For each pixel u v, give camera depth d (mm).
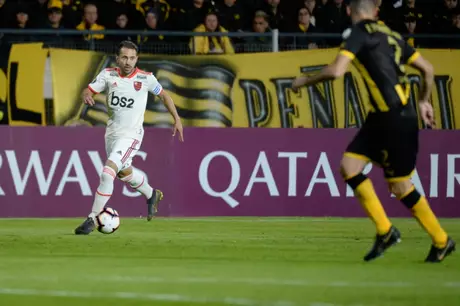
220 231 34281
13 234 32219
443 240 22656
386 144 21828
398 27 51344
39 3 48688
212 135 43031
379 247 22656
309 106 45250
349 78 45031
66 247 27094
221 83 45344
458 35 48906
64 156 42375
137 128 33875
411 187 22516
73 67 45125
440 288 17922
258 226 37062
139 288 17781
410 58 22188
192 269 21250
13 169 42156
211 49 46625
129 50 33250
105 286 18062
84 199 42438
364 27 21891
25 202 42125
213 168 43000
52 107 45094
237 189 43062
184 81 45219
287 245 28266
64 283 18547
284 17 50031
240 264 22406
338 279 19344
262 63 45500
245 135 43125
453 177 43469
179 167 42844
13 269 21156
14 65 45250
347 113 45062
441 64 45812
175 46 46719
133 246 27547
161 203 42750
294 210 43188
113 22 49188
